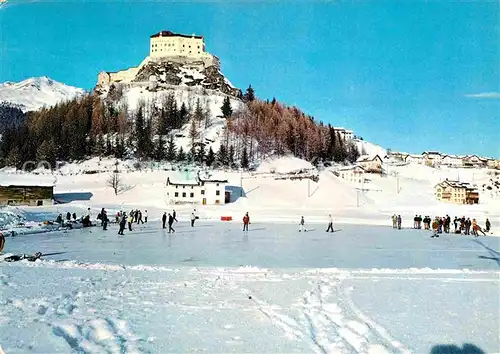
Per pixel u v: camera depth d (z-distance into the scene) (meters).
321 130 144.38
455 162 156.12
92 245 23.64
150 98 175.62
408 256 20.80
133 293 11.02
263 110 156.50
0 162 118.06
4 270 14.03
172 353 6.88
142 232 33.47
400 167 149.88
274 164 120.44
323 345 7.45
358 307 10.00
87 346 7.12
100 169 115.19
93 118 144.50
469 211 73.44
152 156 126.12
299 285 12.49
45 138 126.69
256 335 7.86
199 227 39.97
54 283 11.96
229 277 13.68
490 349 7.26
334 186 89.31
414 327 8.47
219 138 142.00
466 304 10.27
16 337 7.35
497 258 20.22
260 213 62.00
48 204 71.25
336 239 30.11
